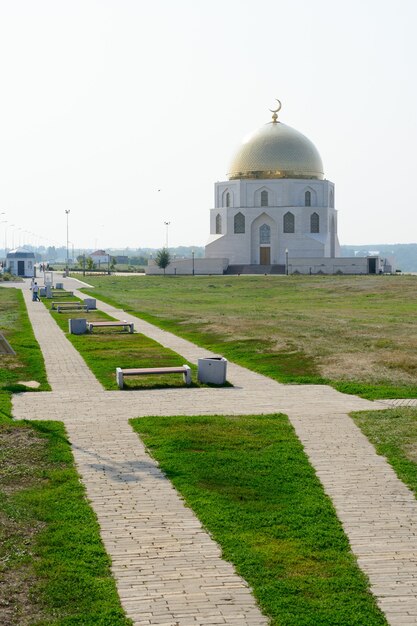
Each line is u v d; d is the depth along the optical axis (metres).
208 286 95.00
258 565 10.91
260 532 12.09
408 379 25.39
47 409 20.91
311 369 27.81
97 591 10.16
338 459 16.06
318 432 18.22
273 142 134.88
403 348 32.16
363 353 30.98
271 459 15.78
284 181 132.00
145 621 9.52
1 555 11.16
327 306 61.03
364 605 9.88
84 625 9.32
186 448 16.61
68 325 44.50
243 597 10.12
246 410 20.78
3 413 20.17
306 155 134.75
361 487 14.38
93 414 20.25
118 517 12.73
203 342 36.44
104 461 15.73
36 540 11.69
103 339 37.78
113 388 24.25
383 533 12.27
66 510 12.87
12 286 101.12
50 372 27.44
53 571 10.64
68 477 14.59
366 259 124.38
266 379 26.31
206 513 12.79
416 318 47.94
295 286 90.00
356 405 21.42
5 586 10.27
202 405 21.53
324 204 134.75
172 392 23.66
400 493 14.08
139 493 13.84
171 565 11.02
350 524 12.62
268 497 13.61
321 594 10.12
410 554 11.50
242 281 102.69
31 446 16.67
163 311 55.59
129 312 55.25
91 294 80.88
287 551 11.38
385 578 10.73
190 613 9.71
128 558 11.23
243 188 133.88
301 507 13.12
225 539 11.77
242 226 134.12
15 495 13.54
